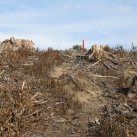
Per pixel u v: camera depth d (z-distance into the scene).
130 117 9.27
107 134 8.34
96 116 9.40
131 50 14.60
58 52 13.93
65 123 9.09
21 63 12.17
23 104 9.28
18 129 8.52
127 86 11.13
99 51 13.30
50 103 9.81
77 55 13.98
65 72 11.90
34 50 13.89
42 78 11.15
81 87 10.88
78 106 9.80
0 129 8.38
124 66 12.88
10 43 13.73
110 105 9.98
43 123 9.00
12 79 10.83
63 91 10.48
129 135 8.41
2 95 9.70
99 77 11.90
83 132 8.69
